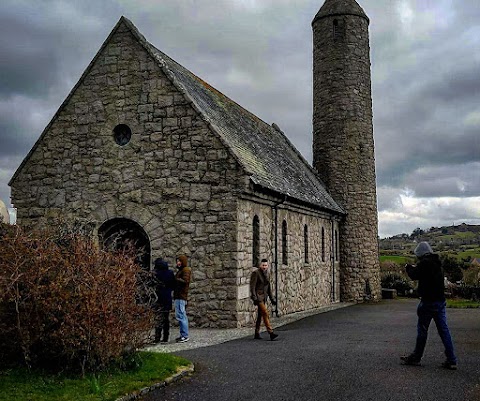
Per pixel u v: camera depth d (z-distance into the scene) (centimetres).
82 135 1686
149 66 1634
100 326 802
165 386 805
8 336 827
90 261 827
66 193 1684
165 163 1594
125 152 1638
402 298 3141
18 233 842
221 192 1538
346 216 2853
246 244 1581
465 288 2992
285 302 1933
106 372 821
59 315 813
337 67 2952
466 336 1326
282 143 2869
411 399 740
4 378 779
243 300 1545
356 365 946
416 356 943
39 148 1727
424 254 939
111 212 1631
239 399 743
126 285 859
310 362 973
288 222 1991
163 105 1609
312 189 2430
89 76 1692
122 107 1652
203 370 906
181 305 1248
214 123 1650
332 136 2923
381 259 4825
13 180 1738
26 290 818
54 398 700
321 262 2469
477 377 859
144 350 1021
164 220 1578
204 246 1538
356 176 2888
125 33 1667
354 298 2795
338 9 2989
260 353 1064
